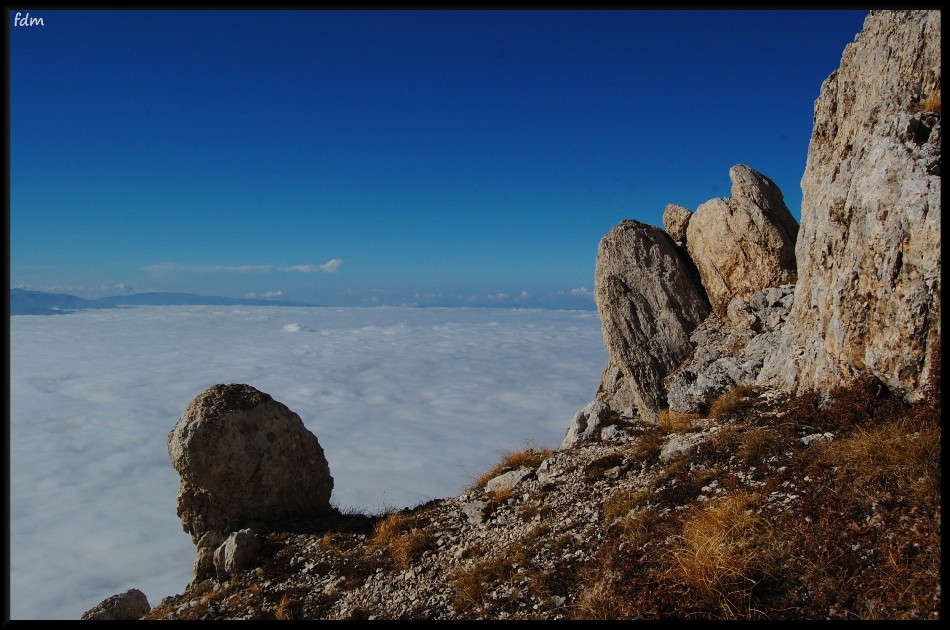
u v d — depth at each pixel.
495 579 10.13
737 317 22.34
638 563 8.67
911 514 7.39
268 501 15.62
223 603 12.38
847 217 12.92
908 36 14.48
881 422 10.61
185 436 15.20
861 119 15.75
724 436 12.33
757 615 6.96
